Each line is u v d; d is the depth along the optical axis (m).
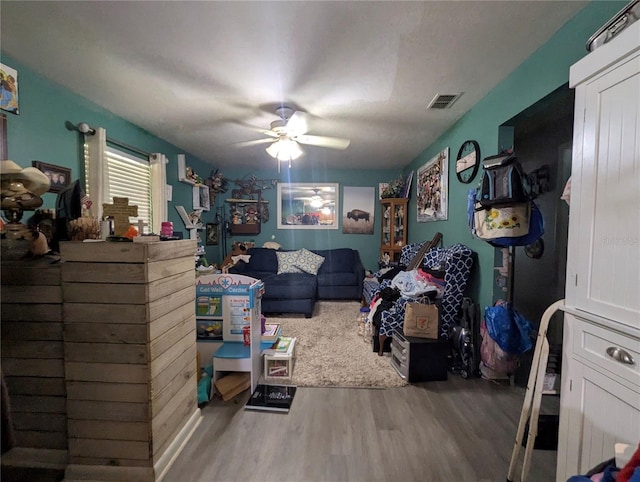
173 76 2.01
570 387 1.17
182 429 1.65
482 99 2.40
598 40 1.08
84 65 1.87
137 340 1.37
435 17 1.46
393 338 2.55
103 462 1.42
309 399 2.06
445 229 3.24
